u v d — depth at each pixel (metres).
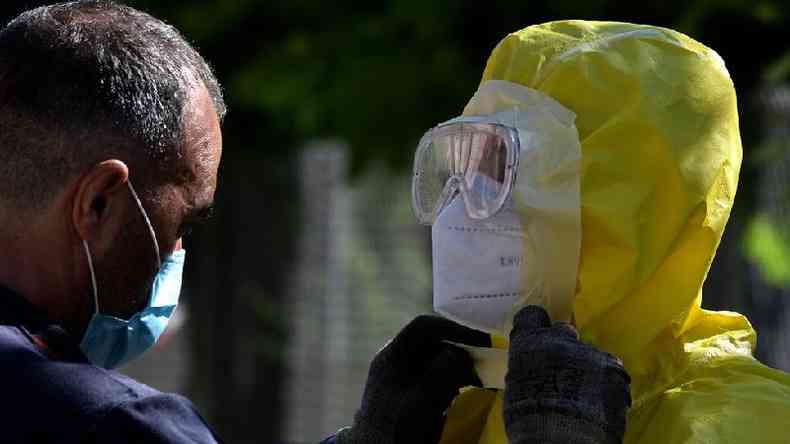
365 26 16.50
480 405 7.20
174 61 6.59
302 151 22.00
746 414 5.96
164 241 6.61
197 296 21.17
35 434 5.86
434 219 6.82
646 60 6.62
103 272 6.48
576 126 6.57
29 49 6.39
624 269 6.45
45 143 6.33
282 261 21.58
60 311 6.51
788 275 18.39
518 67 6.82
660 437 6.12
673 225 6.46
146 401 5.98
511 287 6.53
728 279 16.88
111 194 6.41
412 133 16.36
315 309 30.39
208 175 6.72
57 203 6.37
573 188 6.45
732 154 6.64
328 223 31.03
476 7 15.59
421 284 31.58
